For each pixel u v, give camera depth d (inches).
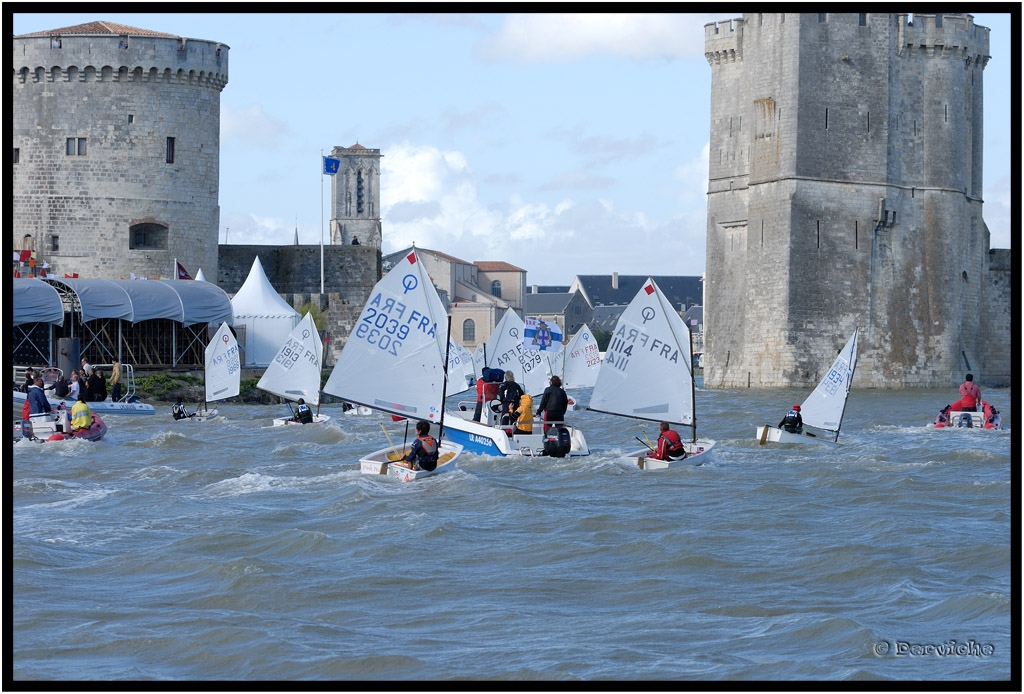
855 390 5113.2
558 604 1189.1
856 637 1055.0
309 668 991.0
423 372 1881.2
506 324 3489.2
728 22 5354.3
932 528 1544.0
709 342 5467.5
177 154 4800.7
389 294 1865.2
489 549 1409.9
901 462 2187.5
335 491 1766.7
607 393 2102.6
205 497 1739.7
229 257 5157.5
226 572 1275.8
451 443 1945.1
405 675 970.7
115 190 4719.5
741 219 5354.3
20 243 4702.3
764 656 1015.6
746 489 1833.2
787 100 5128.0
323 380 3850.9
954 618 1130.0
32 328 3617.1
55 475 1959.9
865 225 5167.3
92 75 4690.0
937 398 4574.3
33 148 4702.3
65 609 1153.4
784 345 5128.0
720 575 1304.1
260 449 2368.4
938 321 5315.0
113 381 3196.4
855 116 5157.5
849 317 5167.3
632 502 1720.0
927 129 5310.0
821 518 1617.9
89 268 4707.2
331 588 1238.9
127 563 1322.6
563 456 2075.5
